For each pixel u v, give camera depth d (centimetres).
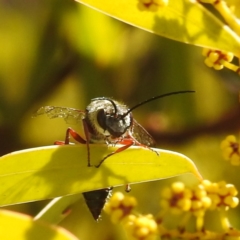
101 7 15
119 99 21
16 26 22
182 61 21
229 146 15
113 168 16
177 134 22
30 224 15
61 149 16
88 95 21
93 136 17
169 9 15
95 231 21
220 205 15
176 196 15
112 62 21
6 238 15
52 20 22
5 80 22
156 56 21
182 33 15
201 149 22
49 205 17
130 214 15
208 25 15
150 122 22
